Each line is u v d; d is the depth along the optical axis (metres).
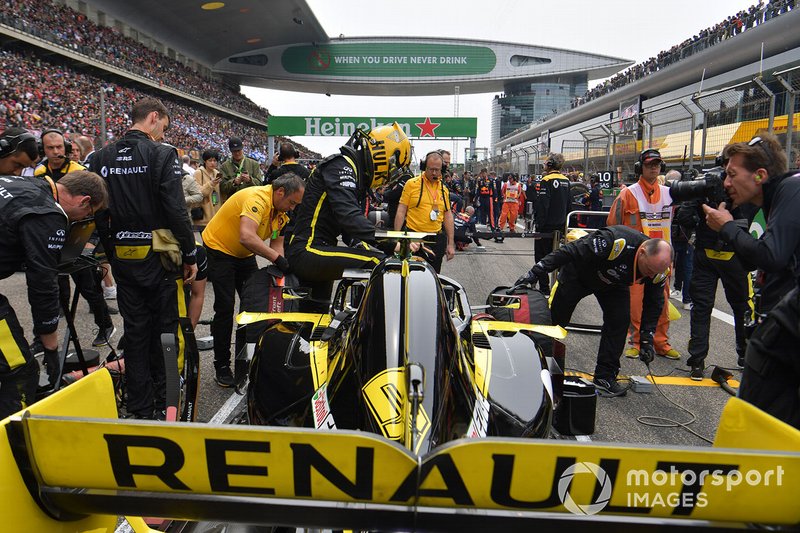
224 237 4.33
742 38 22.00
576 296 4.56
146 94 37.22
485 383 2.54
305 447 1.36
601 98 35.44
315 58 56.47
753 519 1.38
